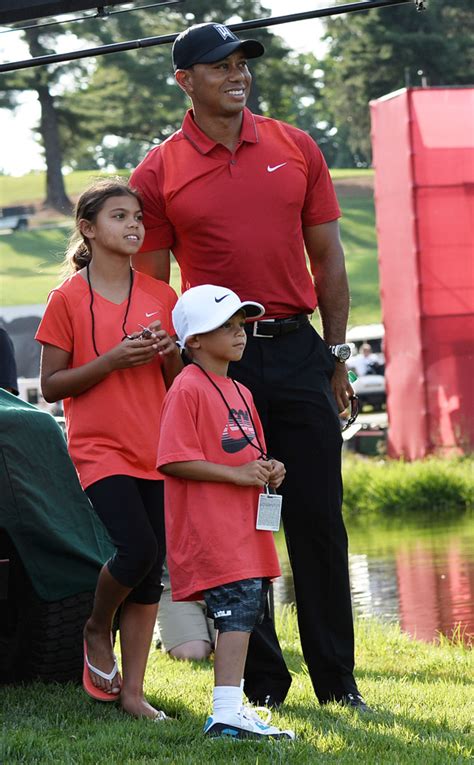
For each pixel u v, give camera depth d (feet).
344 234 294.87
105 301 28.22
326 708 28.25
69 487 30.89
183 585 25.30
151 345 27.17
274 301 28.45
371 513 110.11
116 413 27.53
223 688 24.75
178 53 28.35
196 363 26.05
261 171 28.50
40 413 30.86
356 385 202.39
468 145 130.82
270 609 30.89
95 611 27.89
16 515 29.71
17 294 263.49
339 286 30.40
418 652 41.32
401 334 133.49
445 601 55.16
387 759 22.76
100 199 28.12
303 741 24.04
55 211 296.71
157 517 27.76
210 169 28.45
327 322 30.60
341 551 29.14
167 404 25.70
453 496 111.55
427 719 26.94
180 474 25.12
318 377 28.96
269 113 276.21
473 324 129.80
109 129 282.15
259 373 28.40
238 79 28.19
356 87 275.80
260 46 28.09
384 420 181.57
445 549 74.64
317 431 28.76
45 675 31.53
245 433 25.84
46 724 26.45
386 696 30.58
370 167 352.69
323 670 29.04
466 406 128.67
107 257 28.30
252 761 22.35
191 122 28.78
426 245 130.11
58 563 30.40
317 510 28.78
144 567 26.76
